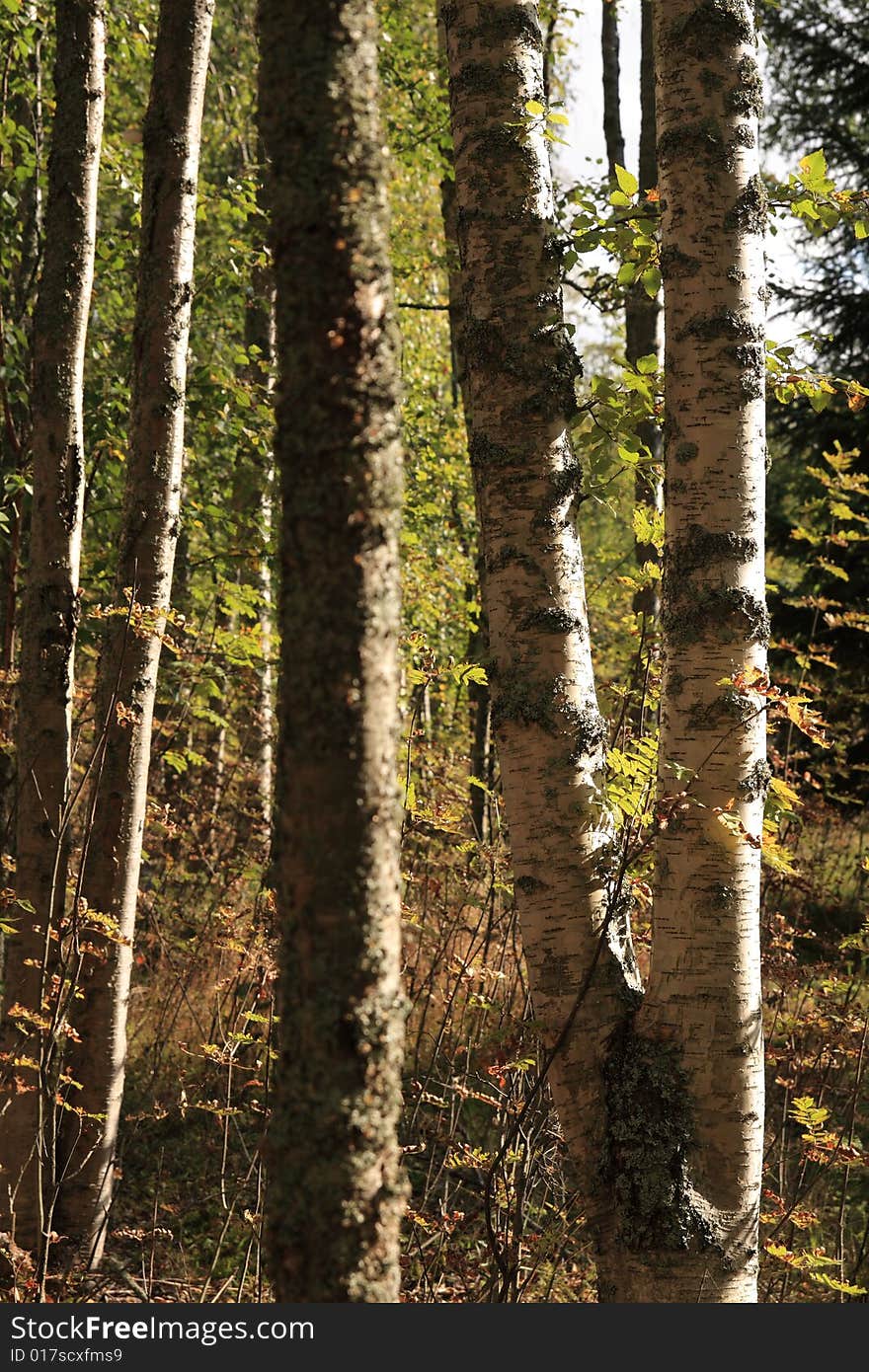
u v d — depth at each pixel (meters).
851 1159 3.32
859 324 10.04
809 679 5.90
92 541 7.01
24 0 6.38
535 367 2.58
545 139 2.73
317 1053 1.26
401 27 8.42
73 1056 4.08
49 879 3.86
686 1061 2.31
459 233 2.71
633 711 3.74
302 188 1.30
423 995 4.33
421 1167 4.27
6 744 4.81
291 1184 1.26
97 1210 4.01
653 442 5.73
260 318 7.82
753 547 2.47
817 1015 3.93
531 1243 3.26
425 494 9.51
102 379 6.46
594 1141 2.40
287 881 1.29
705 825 2.37
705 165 2.50
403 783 3.71
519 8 2.71
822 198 2.79
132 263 6.89
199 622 6.89
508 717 2.53
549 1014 2.47
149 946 5.92
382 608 1.29
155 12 7.94
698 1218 2.24
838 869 6.14
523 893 2.52
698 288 2.50
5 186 6.48
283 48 1.33
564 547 2.57
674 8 2.55
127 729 4.19
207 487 7.09
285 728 1.29
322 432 1.28
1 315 5.76
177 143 4.31
